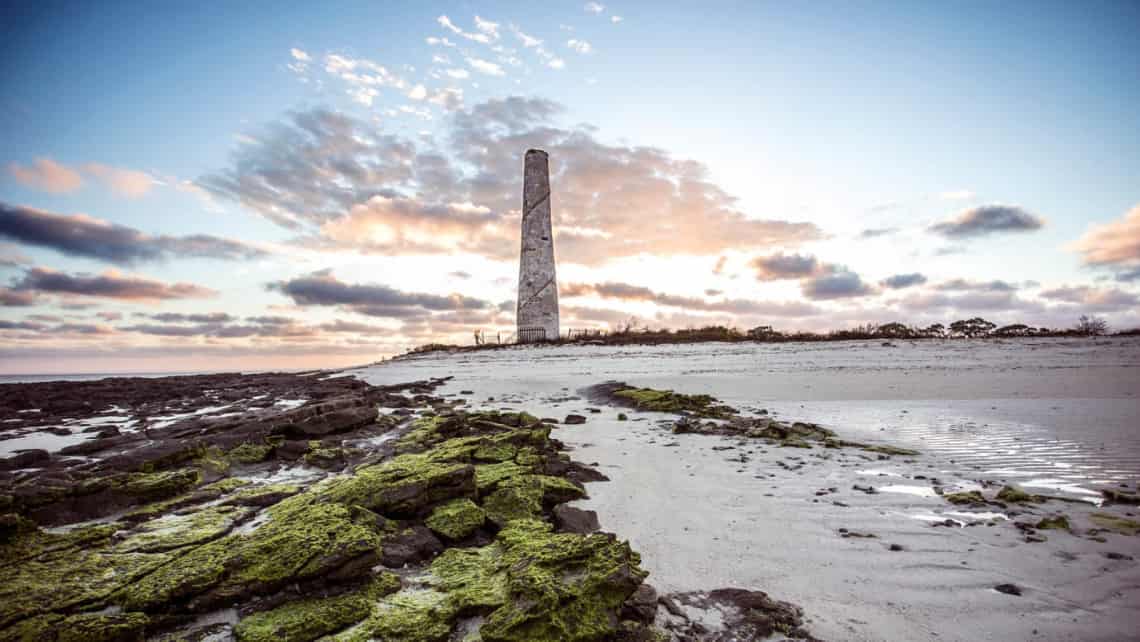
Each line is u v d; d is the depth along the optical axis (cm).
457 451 795
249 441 929
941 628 371
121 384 2330
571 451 943
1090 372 1697
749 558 490
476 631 378
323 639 366
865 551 498
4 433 1198
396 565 481
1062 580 432
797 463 834
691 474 780
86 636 359
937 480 729
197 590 405
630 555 441
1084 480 712
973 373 1766
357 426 1079
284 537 468
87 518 590
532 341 3200
